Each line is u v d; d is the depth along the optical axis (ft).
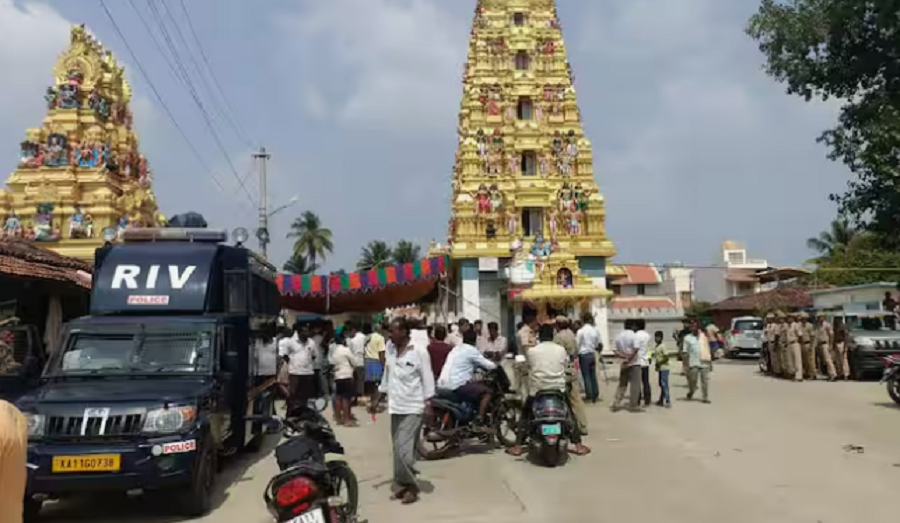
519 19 130.21
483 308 119.14
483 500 25.32
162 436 22.91
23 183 109.81
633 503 24.26
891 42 53.88
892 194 59.36
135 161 122.93
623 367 48.32
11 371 28.91
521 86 126.21
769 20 57.06
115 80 121.19
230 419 30.40
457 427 33.45
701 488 26.08
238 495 27.37
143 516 24.35
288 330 55.93
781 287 160.04
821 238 191.72
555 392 31.86
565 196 122.72
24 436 8.27
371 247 245.86
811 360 68.69
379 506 24.85
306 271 242.58
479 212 119.96
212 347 27.78
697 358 51.78
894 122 54.65
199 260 31.27
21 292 51.75
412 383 25.55
